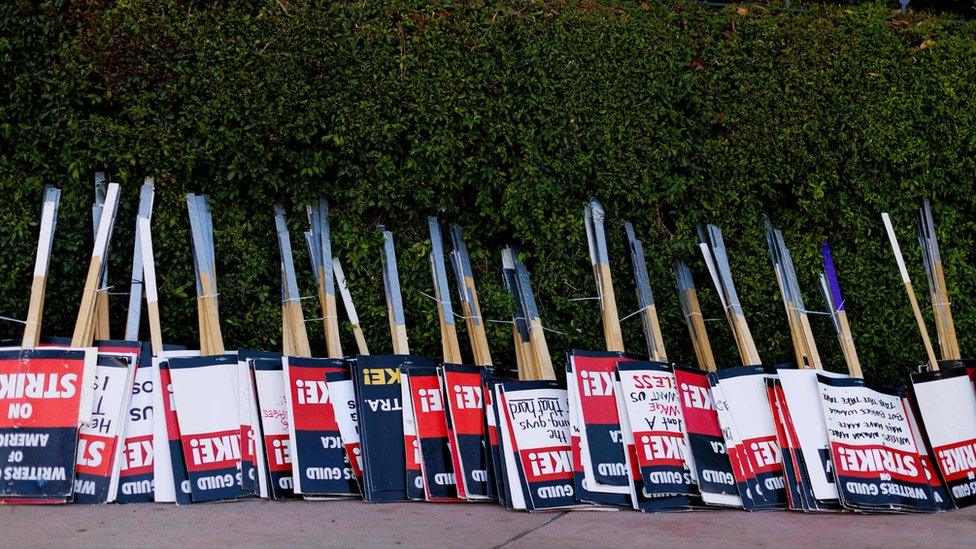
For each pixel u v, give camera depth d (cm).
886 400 569
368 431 525
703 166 637
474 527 476
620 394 536
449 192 611
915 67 667
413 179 599
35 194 555
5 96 549
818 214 652
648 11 642
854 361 611
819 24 657
